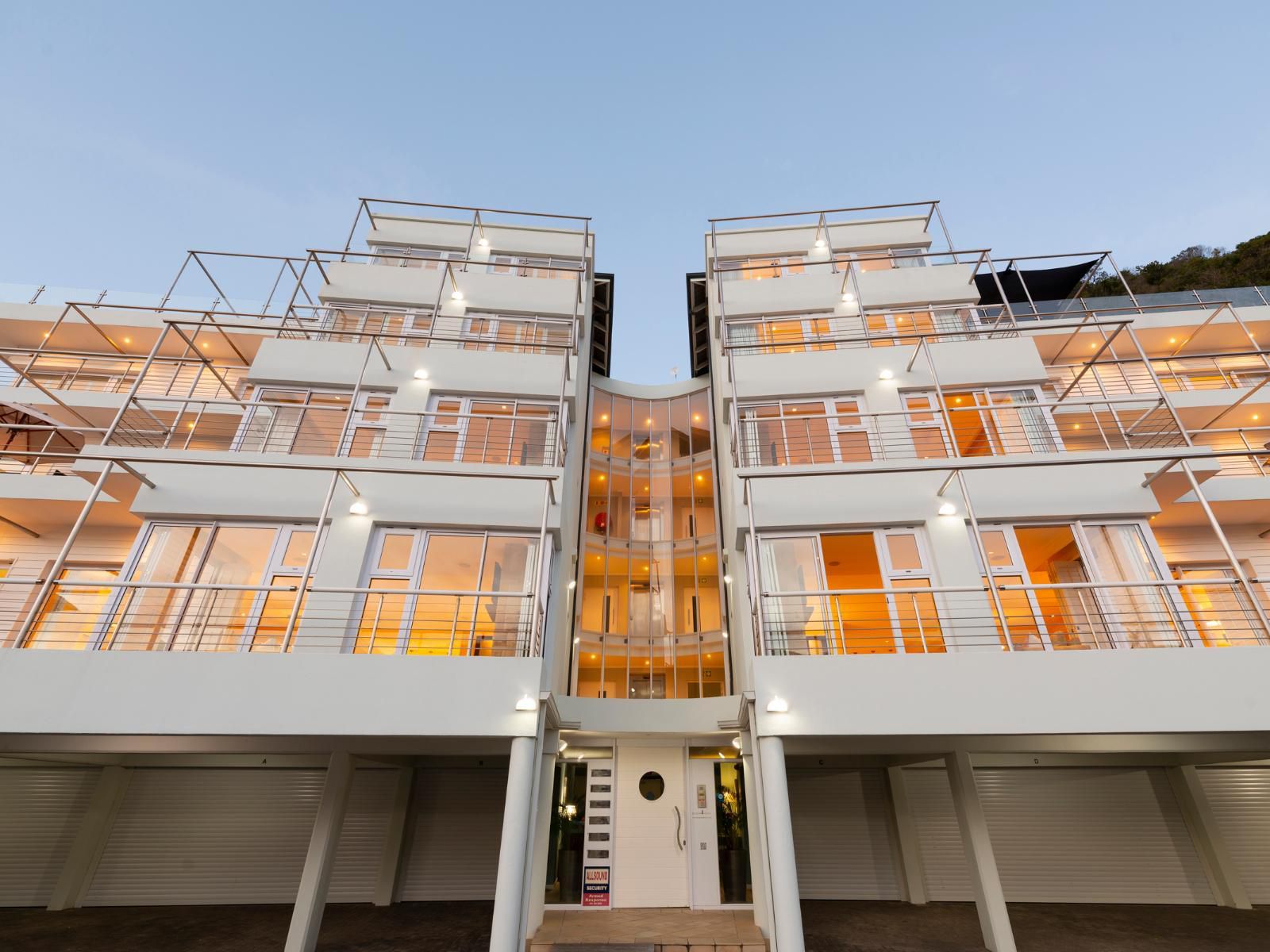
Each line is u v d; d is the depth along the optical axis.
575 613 12.15
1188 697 5.64
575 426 11.30
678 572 13.27
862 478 8.40
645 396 15.47
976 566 7.74
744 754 8.25
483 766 9.88
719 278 11.52
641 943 6.91
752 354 11.25
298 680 5.77
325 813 7.03
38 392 11.38
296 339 9.83
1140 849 9.30
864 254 13.02
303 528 8.05
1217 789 9.57
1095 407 10.82
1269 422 11.81
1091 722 5.64
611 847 9.16
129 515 10.10
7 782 9.23
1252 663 5.71
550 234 13.62
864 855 9.48
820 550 8.13
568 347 9.86
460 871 9.31
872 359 9.91
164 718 5.55
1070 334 12.44
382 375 9.62
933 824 9.61
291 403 9.30
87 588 10.06
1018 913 8.54
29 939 7.25
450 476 8.34
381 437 9.20
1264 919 8.18
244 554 7.85
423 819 9.62
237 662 5.78
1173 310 14.34
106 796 9.25
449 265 11.23
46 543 10.35
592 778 9.59
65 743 6.15
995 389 9.51
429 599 7.80
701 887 8.89
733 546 9.78
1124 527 7.91
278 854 9.20
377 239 12.90
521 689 5.92
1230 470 11.66
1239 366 12.86
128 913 8.46
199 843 9.20
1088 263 14.64
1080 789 9.69
